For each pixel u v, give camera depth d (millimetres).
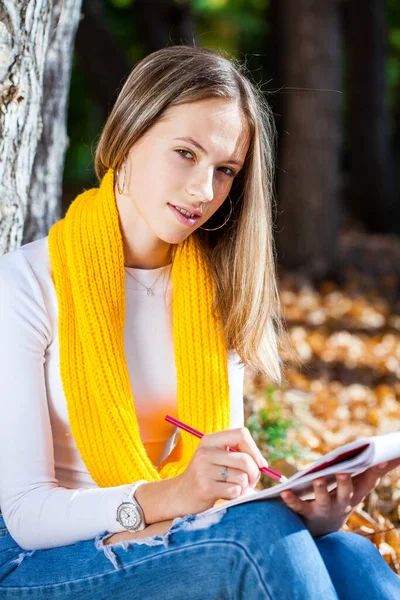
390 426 6105
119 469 2568
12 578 2418
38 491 2428
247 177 2752
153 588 2287
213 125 2516
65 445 2674
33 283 2607
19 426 2477
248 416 4523
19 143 3350
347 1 15430
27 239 3736
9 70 3227
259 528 2188
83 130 17250
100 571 2314
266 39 16562
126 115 2590
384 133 15805
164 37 12242
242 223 2816
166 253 2834
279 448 4238
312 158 10766
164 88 2521
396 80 19047
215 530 2221
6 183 3350
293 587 2125
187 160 2531
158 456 2859
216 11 16938
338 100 10867
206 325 2809
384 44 15586
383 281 11008
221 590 2213
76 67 16281
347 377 7266
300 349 7734
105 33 11500
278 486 2215
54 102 3787
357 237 14477
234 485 2275
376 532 3303
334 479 2375
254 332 2846
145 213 2607
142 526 2328
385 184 15727
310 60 10633
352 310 9328
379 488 4074
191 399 2760
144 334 2775
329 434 5617
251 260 2824
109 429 2564
